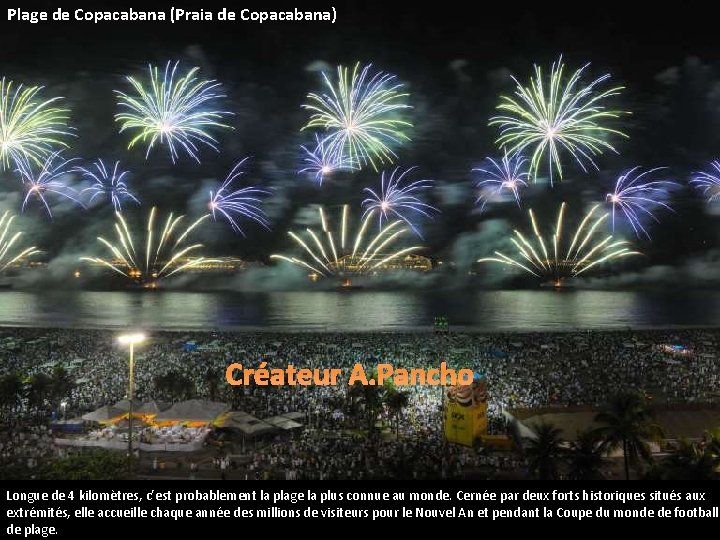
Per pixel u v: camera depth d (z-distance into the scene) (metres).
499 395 76.25
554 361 102.25
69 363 98.69
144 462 52.59
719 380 88.94
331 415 67.44
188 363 101.00
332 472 49.53
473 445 56.91
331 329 169.25
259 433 56.81
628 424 43.75
